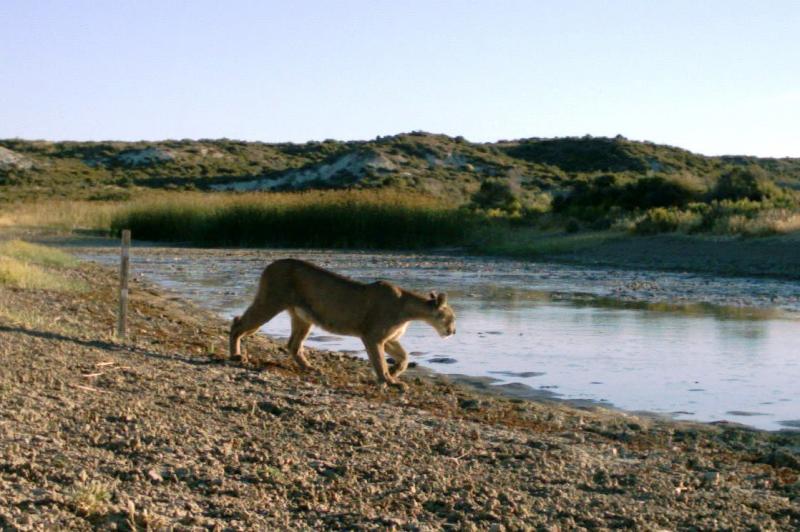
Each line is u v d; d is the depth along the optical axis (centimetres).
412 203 5241
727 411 1167
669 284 2934
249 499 699
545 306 2286
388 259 4147
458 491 757
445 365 1459
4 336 1205
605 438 1016
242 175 10925
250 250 4772
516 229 5319
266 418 946
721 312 2183
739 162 12694
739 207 4378
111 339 1362
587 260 3962
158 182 10675
